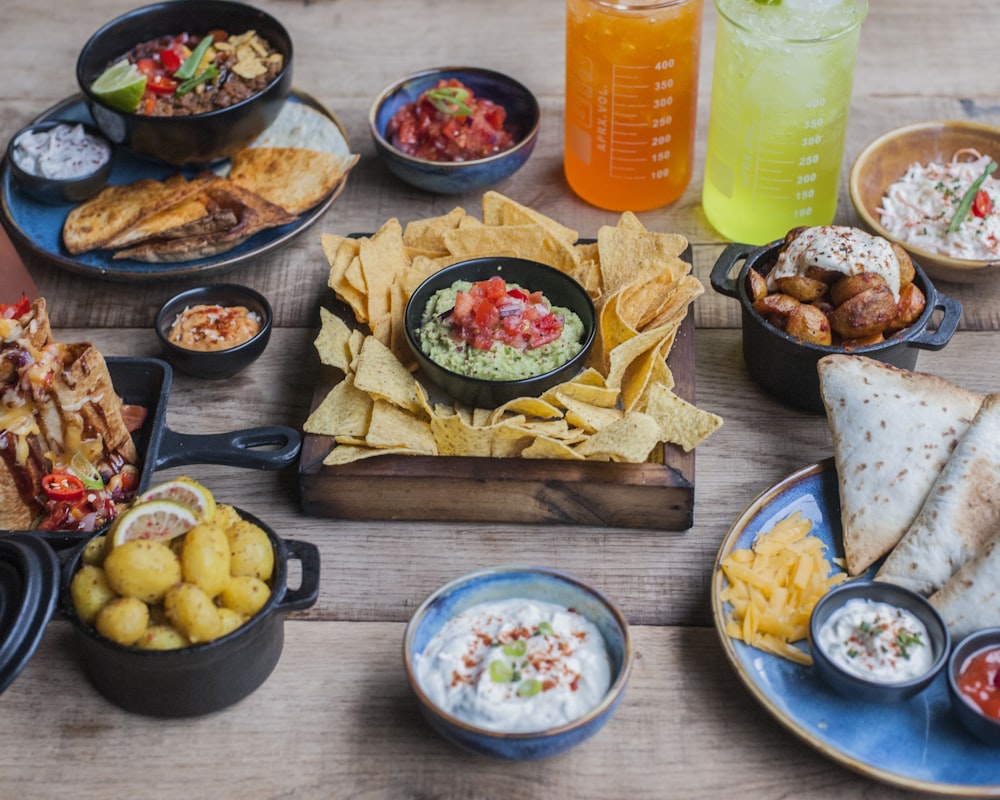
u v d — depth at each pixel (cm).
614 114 99
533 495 85
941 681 76
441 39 122
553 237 94
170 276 97
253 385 95
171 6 109
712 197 102
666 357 90
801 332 87
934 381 84
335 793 75
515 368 86
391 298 92
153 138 100
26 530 82
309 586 76
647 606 83
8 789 76
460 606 77
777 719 74
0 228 95
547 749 72
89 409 84
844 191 107
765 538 82
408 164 103
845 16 92
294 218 100
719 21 96
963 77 116
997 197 99
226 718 78
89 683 80
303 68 120
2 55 122
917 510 81
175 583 73
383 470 84
